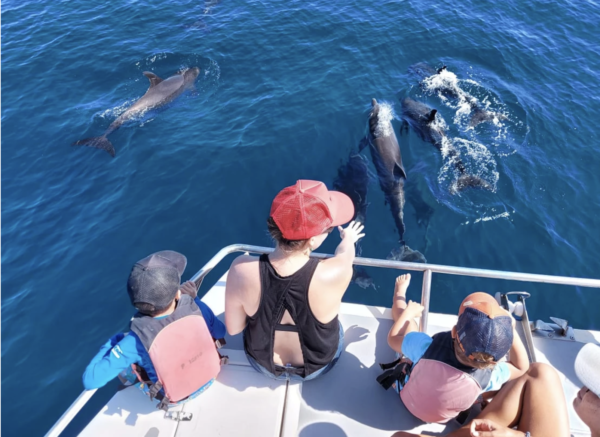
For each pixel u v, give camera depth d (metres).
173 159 8.75
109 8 13.83
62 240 7.46
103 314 6.48
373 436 3.19
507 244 7.16
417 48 11.62
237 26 12.60
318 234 2.66
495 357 2.57
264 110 9.79
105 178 8.53
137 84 10.98
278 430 3.13
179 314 2.98
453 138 9.07
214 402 3.26
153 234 7.44
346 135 9.08
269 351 3.03
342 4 13.38
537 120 9.52
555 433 2.68
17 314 6.52
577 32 12.24
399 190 7.87
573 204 7.79
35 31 12.87
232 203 7.85
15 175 8.70
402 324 3.55
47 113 10.17
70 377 5.84
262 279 2.71
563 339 3.90
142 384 3.16
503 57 11.36
